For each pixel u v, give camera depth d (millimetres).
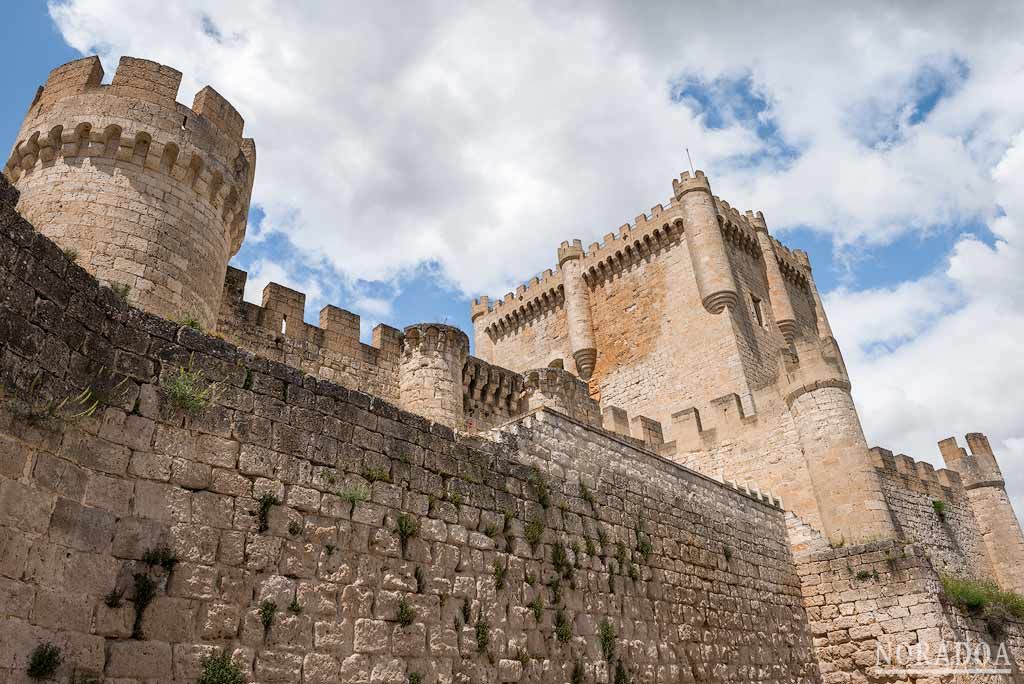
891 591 22641
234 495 9562
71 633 7367
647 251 50688
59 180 17297
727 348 43031
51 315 8070
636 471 18844
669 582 17938
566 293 53594
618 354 49562
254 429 10148
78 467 7965
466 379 28141
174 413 9273
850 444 30359
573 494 16188
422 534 11984
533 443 15773
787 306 49531
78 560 7656
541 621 13641
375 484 11547
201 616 8648
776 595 22641
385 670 10438
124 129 17875
